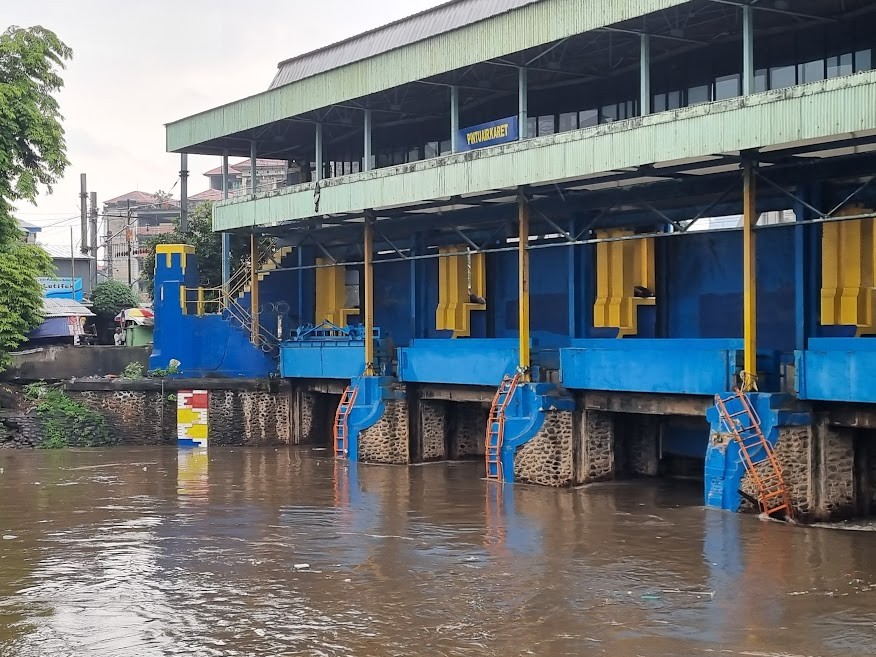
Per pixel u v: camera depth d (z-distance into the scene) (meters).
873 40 25.20
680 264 31.30
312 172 44.06
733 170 26.03
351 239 40.06
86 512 25.70
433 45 30.45
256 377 40.47
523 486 29.34
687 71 29.36
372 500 27.36
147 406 39.47
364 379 35.34
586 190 30.02
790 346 28.41
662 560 20.22
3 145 37.59
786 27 26.39
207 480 30.84
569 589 18.39
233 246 49.47
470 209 34.50
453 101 31.97
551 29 26.91
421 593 18.28
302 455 37.09
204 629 16.45
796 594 17.83
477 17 34.12
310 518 24.91
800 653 15.05
